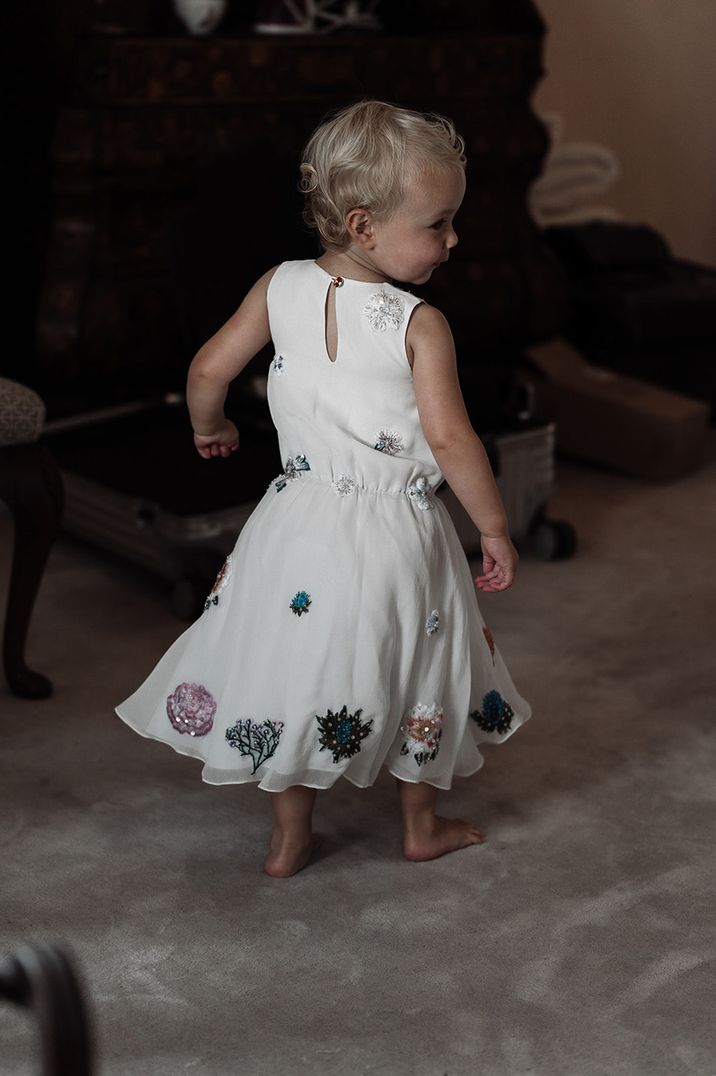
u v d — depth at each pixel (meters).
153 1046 1.57
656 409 3.71
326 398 1.74
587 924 1.82
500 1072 1.54
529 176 4.00
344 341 1.72
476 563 3.13
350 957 1.75
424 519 1.79
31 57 3.44
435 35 3.71
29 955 0.85
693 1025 1.62
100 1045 1.57
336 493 1.76
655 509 3.57
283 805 1.90
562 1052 1.57
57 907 1.84
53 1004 0.82
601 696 2.52
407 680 1.79
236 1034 1.60
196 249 2.93
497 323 3.94
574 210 4.71
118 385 3.54
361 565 1.73
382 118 1.67
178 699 1.87
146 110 3.32
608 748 2.32
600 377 3.88
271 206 2.90
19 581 2.38
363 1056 1.56
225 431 1.97
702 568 3.16
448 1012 1.64
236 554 1.86
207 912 1.84
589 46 4.74
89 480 2.93
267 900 1.87
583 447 3.87
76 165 3.30
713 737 2.37
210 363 1.85
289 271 1.79
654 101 5.00
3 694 2.47
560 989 1.69
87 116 3.28
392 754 1.85
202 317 2.94
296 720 1.75
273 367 1.80
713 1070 1.54
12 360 3.74
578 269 4.22
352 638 1.73
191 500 2.80
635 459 3.77
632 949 1.77
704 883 1.92
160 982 1.69
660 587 3.04
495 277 3.94
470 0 3.92
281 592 1.76
